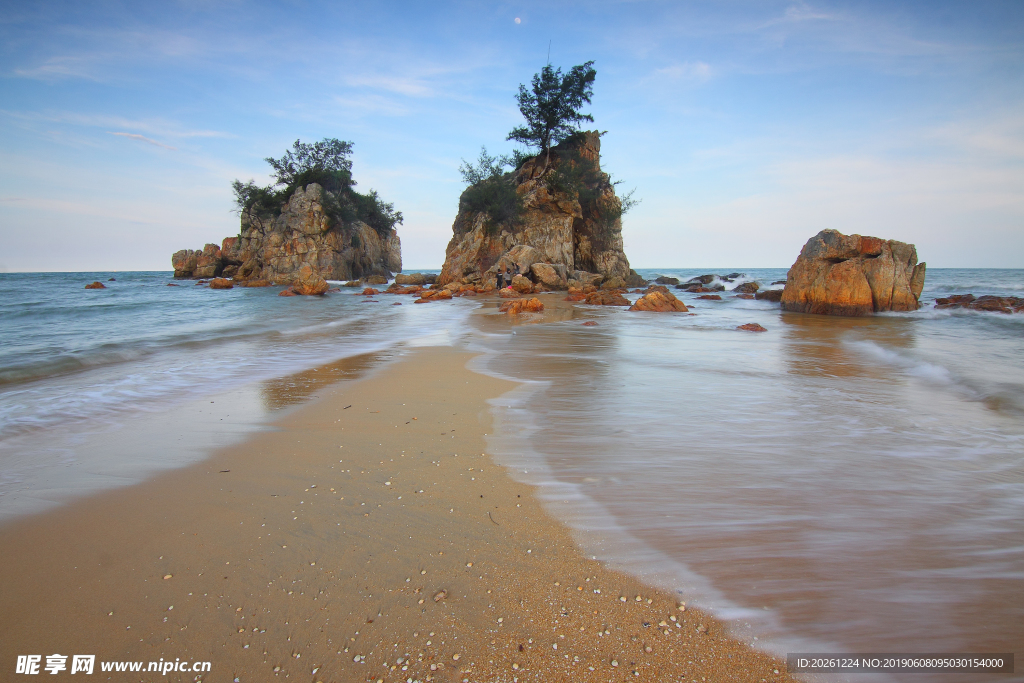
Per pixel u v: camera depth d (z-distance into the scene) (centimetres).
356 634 241
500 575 283
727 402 663
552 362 969
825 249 2305
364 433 540
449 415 605
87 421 603
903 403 668
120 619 254
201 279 6862
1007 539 312
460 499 376
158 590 275
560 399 677
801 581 270
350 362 1002
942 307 2338
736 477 411
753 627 239
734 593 262
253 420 600
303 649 233
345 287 4788
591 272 5081
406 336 1425
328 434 539
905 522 334
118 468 449
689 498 372
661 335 1411
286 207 5941
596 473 421
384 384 785
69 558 305
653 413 607
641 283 5116
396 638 238
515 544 313
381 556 304
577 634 238
